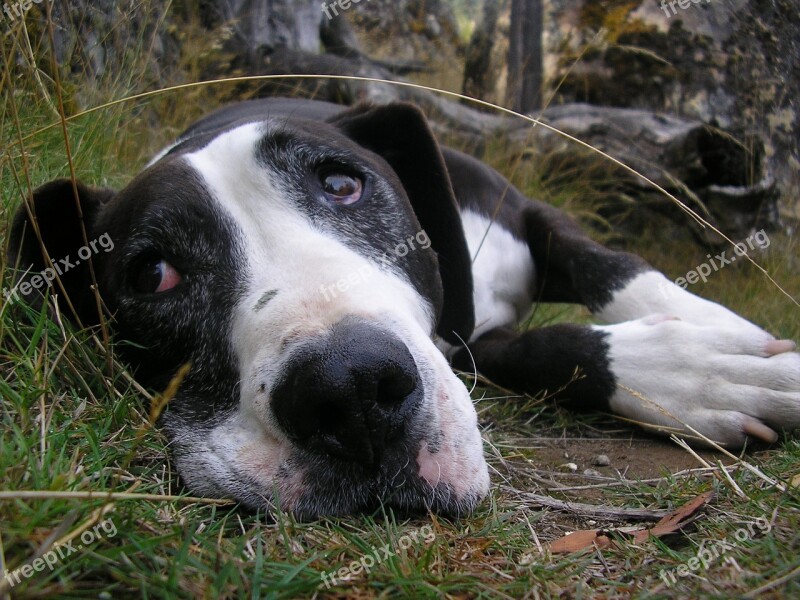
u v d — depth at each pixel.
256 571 0.21
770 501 0.29
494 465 0.36
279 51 0.95
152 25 0.71
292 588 0.21
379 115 0.43
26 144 0.46
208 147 0.37
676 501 0.31
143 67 0.62
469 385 0.47
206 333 0.32
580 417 0.43
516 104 1.00
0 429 0.27
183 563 0.21
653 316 0.43
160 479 0.30
